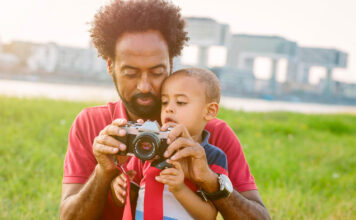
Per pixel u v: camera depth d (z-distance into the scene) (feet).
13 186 13.08
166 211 5.88
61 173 14.99
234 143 6.87
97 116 6.80
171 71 7.03
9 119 24.40
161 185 5.73
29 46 492.54
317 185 16.97
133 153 5.49
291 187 15.62
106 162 5.54
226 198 5.82
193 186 6.08
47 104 31.53
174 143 5.48
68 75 350.64
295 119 45.03
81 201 5.76
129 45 5.99
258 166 18.03
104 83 317.42
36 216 10.87
